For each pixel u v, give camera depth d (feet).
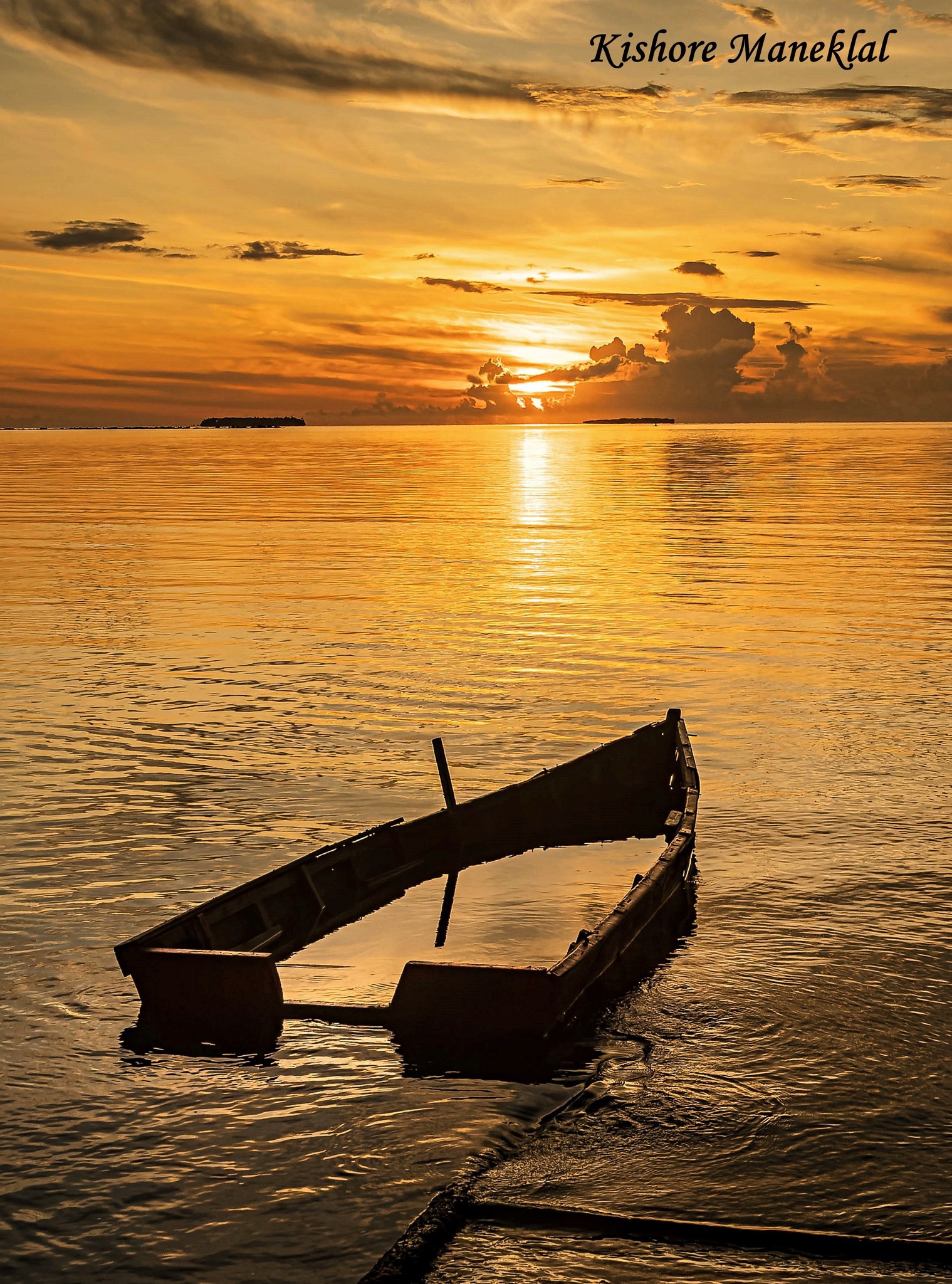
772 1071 24.41
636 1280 18.30
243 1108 23.32
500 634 74.84
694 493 216.74
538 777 41.32
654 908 30.07
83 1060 25.16
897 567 106.83
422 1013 25.68
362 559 116.57
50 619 81.20
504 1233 19.51
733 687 60.29
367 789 44.73
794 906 33.06
